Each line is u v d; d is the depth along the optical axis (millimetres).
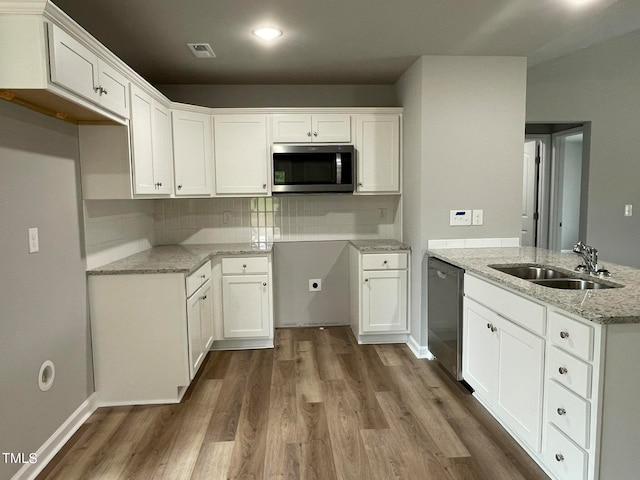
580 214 4590
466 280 2650
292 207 4133
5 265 1789
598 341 1530
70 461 2072
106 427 2387
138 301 2615
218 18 2494
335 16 2488
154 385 2660
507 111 3275
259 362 3330
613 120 4359
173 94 3947
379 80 3898
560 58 4266
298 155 3654
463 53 3164
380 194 3820
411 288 3594
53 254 2172
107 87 2205
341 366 3225
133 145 2568
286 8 2375
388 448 2156
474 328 2557
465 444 2184
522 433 2049
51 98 1833
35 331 2002
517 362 2078
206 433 2316
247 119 3662
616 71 4309
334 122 3701
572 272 2357
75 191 2410
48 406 2102
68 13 2400
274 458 2084
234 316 3559
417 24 2623
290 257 4172
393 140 3750
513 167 3320
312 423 2404
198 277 2965
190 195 3484
